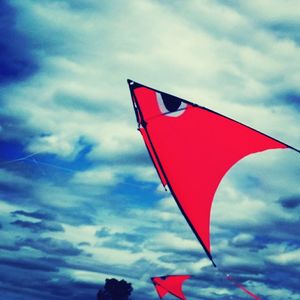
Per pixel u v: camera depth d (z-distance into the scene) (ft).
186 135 7.22
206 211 6.65
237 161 6.95
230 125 7.27
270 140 7.22
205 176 6.82
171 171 6.88
